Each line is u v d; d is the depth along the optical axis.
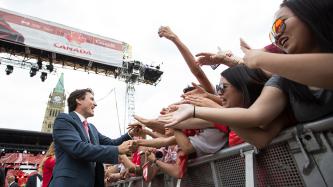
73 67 15.25
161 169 1.79
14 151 11.89
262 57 0.79
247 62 0.86
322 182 0.80
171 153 2.08
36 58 14.11
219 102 1.49
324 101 0.79
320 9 0.71
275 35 0.84
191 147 1.53
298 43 0.78
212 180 1.37
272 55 0.77
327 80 0.67
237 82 1.13
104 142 2.48
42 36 13.30
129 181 2.73
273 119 0.95
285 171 0.94
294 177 0.91
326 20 0.71
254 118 0.90
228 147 1.28
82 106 2.17
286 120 0.99
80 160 1.79
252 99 1.11
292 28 0.77
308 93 0.82
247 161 1.10
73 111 2.08
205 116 0.96
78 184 1.70
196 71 1.78
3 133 11.48
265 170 1.04
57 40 13.66
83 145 1.72
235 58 1.60
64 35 13.95
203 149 1.46
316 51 0.78
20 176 8.40
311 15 0.72
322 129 0.80
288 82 0.88
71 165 1.75
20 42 12.56
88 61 14.73
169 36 1.81
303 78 0.70
